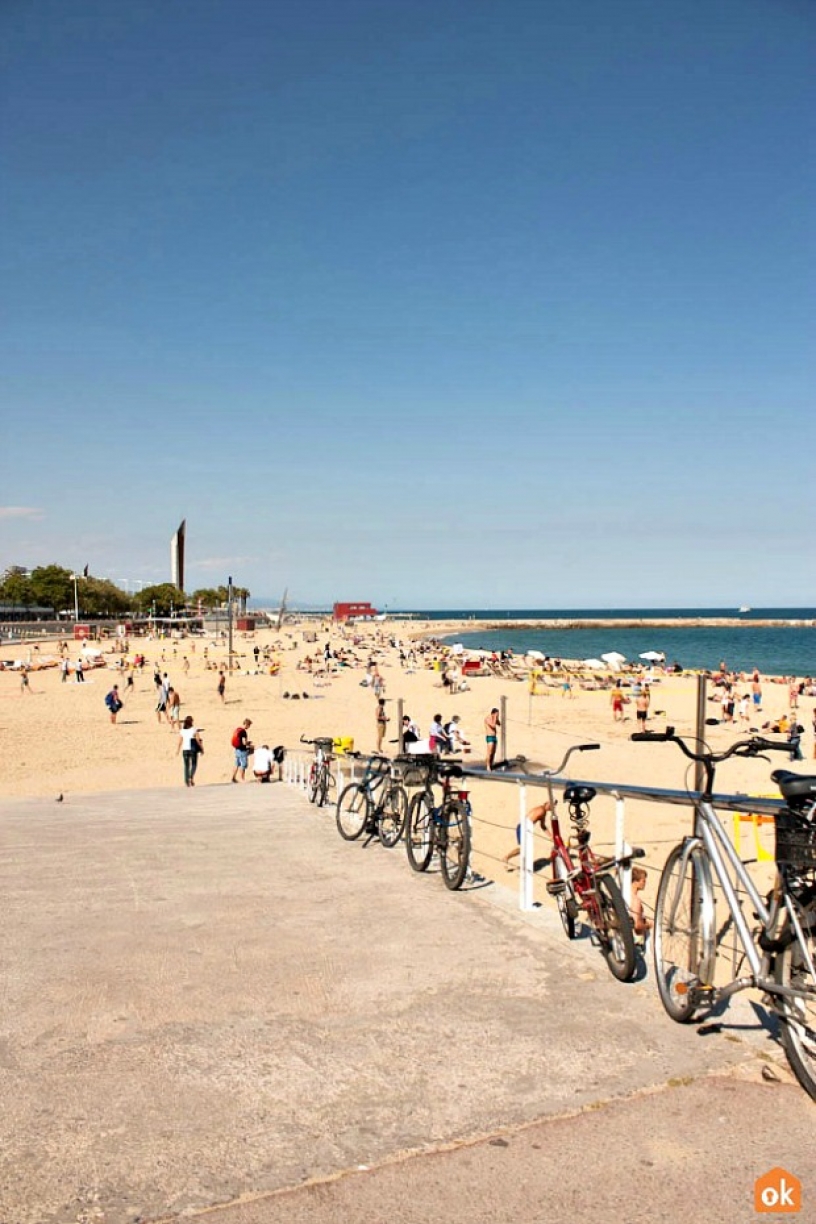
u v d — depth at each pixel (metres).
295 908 6.70
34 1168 3.09
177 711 33.25
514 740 28.06
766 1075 3.64
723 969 5.79
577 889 5.37
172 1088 3.67
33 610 140.50
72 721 34.69
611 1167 3.04
